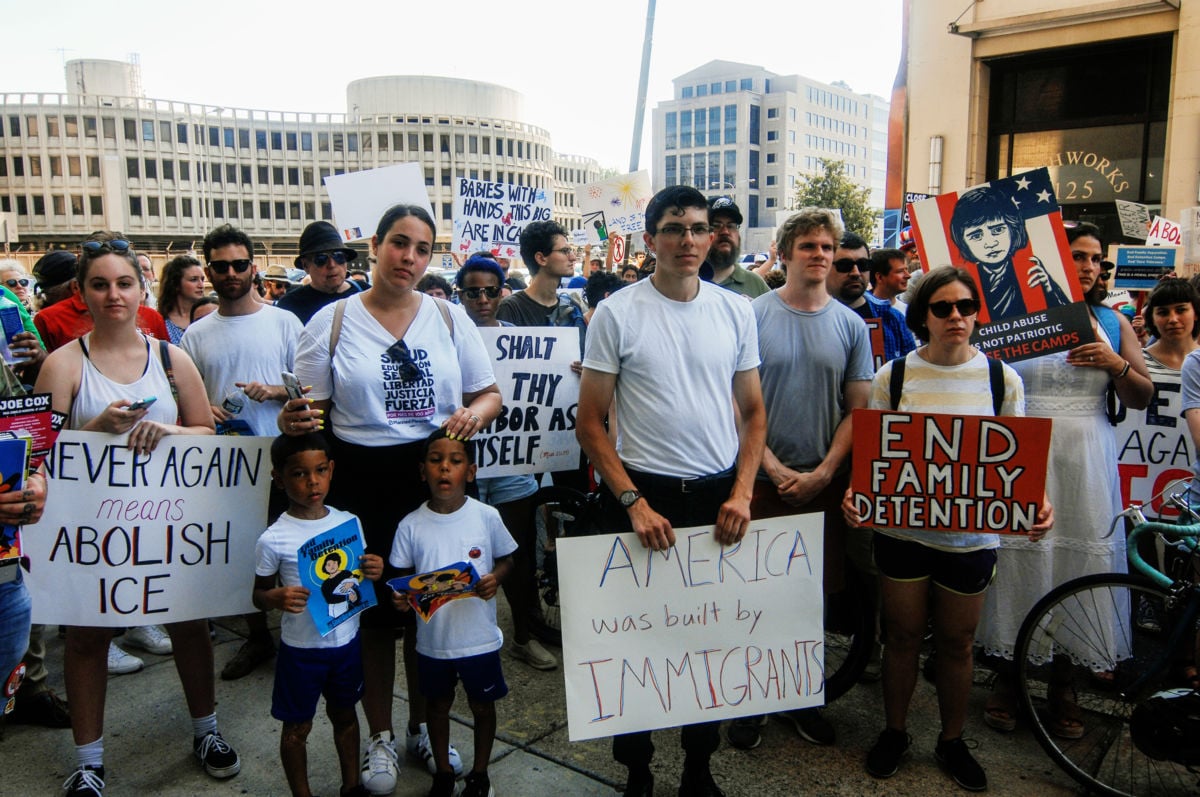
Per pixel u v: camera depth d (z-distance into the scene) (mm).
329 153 91625
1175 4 11336
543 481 5066
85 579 3068
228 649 4395
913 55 13789
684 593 2904
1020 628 3361
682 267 2805
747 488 2912
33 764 3322
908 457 3021
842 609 3668
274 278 10422
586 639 2826
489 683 3000
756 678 2975
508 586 4211
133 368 3195
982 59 13211
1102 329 3666
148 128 82125
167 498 3160
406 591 2844
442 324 3180
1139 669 3318
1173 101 11672
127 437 3086
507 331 4191
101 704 3115
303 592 2834
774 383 3543
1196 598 3027
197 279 5453
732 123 133250
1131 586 3152
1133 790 3057
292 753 2924
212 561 3240
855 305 4223
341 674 2949
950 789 3133
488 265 4344
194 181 84750
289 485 2914
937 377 3219
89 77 89500
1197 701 2924
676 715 2898
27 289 5871
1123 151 12484
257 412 4207
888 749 3234
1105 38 12000
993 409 3176
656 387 2855
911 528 3053
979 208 3654
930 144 13680
